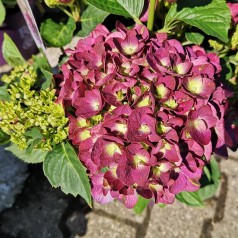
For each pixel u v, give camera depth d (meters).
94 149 0.24
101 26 0.29
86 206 0.42
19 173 0.43
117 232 0.40
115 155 0.24
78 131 0.26
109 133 0.24
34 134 0.28
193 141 0.25
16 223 0.41
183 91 0.24
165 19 0.30
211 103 0.25
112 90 0.24
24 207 0.42
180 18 0.29
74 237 0.41
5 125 0.28
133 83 0.24
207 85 0.24
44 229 0.41
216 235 0.40
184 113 0.24
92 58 0.26
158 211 0.41
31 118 0.27
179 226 0.40
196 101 0.24
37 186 0.43
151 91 0.23
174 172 0.25
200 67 0.25
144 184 0.24
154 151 0.23
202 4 0.29
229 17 0.28
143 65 0.25
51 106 0.27
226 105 0.26
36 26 0.29
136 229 0.40
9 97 0.30
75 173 0.27
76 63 0.27
